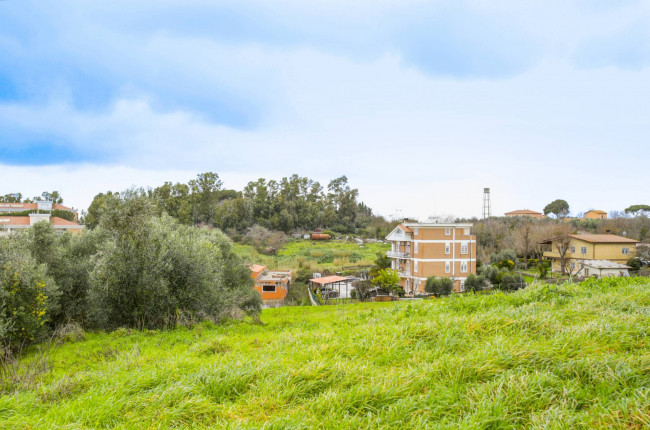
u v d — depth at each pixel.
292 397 5.00
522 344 6.06
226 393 5.29
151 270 15.05
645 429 3.58
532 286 11.92
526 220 74.19
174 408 4.69
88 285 16.83
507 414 4.07
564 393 4.37
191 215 89.81
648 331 6.38
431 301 13.72
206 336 11.81
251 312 21.19
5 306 12.31
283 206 97.06
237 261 27.23
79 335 13.52
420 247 40.44
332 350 6.80
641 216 71.06
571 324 7.40
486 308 10.34
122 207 15.65
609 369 4.79
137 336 12.38
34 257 16.19
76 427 4.22
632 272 40.78
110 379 5.95
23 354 12.09
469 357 5.55
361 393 4.64
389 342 7.03
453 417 4.20
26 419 4.42
